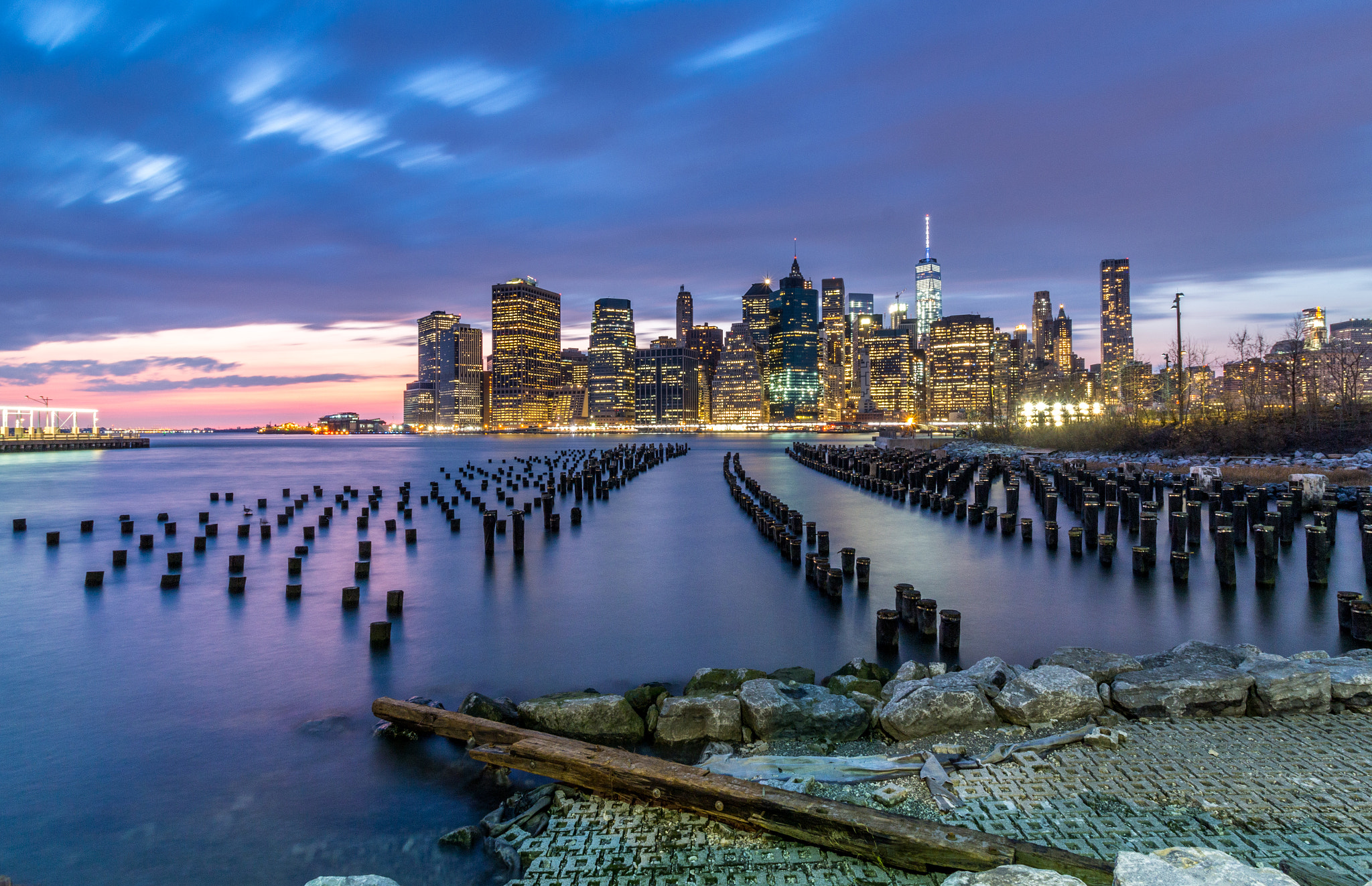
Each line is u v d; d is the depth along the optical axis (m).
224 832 9.20
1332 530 27.44
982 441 119.31
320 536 35.78
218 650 17.25
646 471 86.81
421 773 10.66
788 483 66.50
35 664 16.11
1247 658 12.36
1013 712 10.64
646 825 8.43
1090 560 27.28
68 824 9.45
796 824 7.85
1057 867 6.74
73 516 44.78
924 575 24.94
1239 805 8.18
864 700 12.04
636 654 16.91
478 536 35.75
